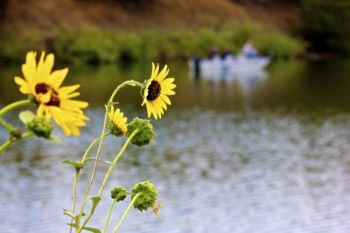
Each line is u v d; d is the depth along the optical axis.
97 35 44.12
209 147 20.16
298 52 51.06
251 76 39.97
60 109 2.10
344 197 15.05
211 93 32.00
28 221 13.16
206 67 41.62
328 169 17.67
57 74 2.10
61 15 45.28
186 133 22.17
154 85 2.71
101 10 47.56
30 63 2.09
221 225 13.26
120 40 45.09
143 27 48.09
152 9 49.53
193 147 20.09
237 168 17.75
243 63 42.44
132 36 45.59
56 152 19.00
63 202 14.44
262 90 33.16
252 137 21.72
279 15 54.28
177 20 49.88
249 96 30.95
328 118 25.02
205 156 19.02
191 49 46.81
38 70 2.09
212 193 15.29
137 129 2.75
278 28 53.25
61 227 12.92
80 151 19.38
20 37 41.69
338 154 19.34
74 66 42.56
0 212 13.63
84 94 30.05
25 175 16.52
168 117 25.27
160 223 13.09
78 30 44.25
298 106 27.91
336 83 35.16
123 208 13.81
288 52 50.53
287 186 15.95
